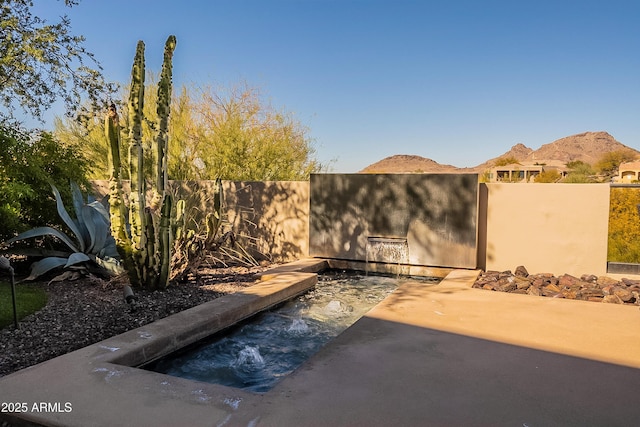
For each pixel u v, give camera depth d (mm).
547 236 6844
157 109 5195
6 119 7059
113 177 4875
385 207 7508
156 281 5215
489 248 7180
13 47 6785
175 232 5707
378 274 7559
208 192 8961
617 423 2215
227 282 5965
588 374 2838
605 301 4926
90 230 6020
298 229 8383
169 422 2209
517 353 3227
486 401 2451
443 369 2920
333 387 2635
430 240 7199
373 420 2236
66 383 2674
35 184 6672
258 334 4379
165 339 3547
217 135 11602
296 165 12812
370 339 3545
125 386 2637
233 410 2344
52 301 4672
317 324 4719
